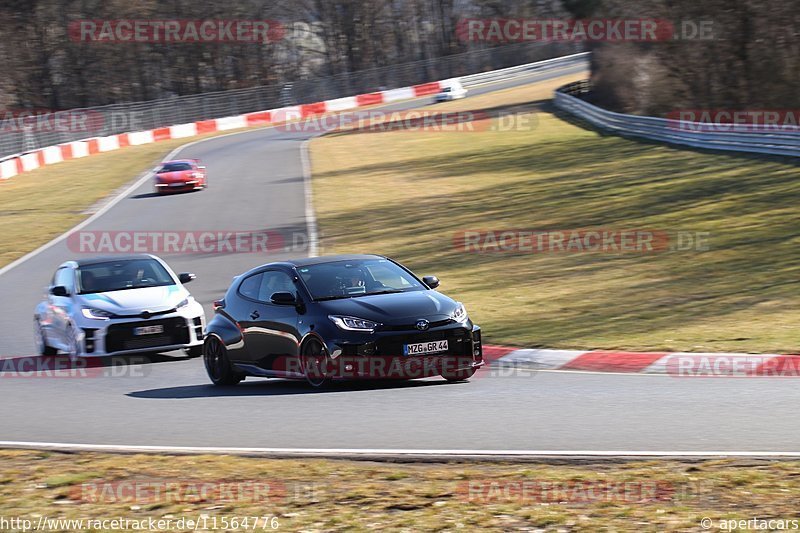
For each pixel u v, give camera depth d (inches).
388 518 836.0
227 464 1026.7
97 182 6491.1
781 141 4539.9
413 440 1117.1
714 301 2224.4
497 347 1855.3
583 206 4015.8
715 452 1003.3
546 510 837.8
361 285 1598.2
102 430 1280.8
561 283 2628.0
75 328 1971.0
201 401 1486.2
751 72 6845.5
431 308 1513.3
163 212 4872.0
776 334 1827.0
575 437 1103.0
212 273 3176.7
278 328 1572.3
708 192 3905.0
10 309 2790.4
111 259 2210.9
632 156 5467.5
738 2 6737.2
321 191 5290.4
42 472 1041.5
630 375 1600.6
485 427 1172.5
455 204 4461.1
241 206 4889.3
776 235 2982.3
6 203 5698.8
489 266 2974.9
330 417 1277.1
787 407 1238.3
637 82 7682.1
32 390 1696.6
